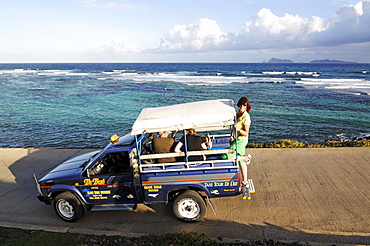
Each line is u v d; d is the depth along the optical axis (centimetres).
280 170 772
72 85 5222
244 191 548
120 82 5709
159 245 470
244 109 545
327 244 452
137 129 499
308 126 2081
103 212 627
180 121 496
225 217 564
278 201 609
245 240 479
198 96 3612
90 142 1775
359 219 521
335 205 574
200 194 561
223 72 9725
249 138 1819
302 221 528
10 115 2569
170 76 7331
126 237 511
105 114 2600
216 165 520
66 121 2334
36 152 1089
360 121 2183
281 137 1820
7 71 11744
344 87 4378
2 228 568
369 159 802
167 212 607
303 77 6962
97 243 493
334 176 707
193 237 491
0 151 1121
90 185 566
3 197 723
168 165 526
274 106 2883
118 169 571
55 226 571
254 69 12556
